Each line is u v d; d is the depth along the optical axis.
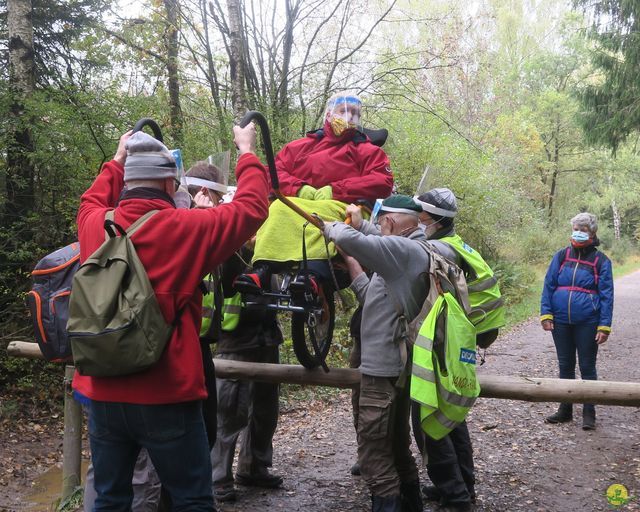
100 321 2.39
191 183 3.70
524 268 21.67
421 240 3.67
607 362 10.01
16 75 9.17
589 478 5.04
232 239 2.66
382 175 3.87
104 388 2.54
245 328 4.34
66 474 4.69
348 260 3.78
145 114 9.24
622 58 18.38
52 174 8.98
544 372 9.42
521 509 4.42
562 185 38.28
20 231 8.52
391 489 3.53
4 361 8.38
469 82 22.27
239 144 2.97
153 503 3.69
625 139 18.36
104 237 2.66
